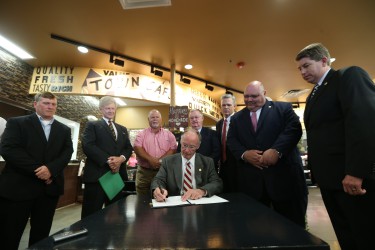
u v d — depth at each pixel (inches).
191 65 189.0
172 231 32.4
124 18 130.8
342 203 52.6
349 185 46.6
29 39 149.1
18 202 72.2
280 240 27.9
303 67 62.1
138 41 154.2
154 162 100.7
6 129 76.7
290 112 77.1
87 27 138.6
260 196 71.5
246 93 78.5
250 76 213.0
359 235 49.1
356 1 119.7
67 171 193.6
